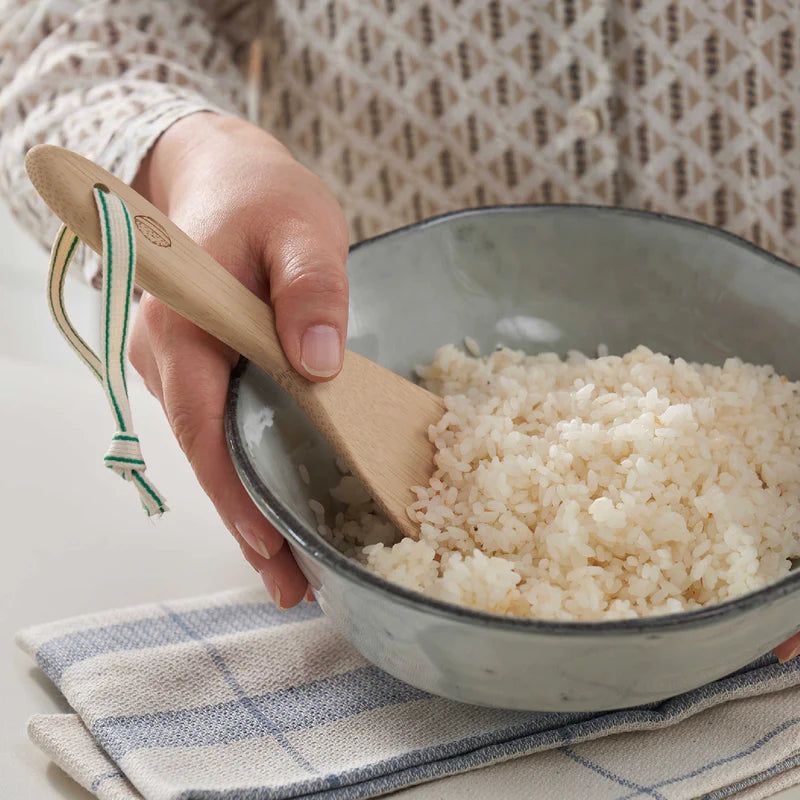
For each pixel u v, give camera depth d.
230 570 0.75
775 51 0.83
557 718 0.65
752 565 0.64
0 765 0.65
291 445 0.69
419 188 0.93
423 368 0.74
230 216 0.69
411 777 0.63
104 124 0.80
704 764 0.64
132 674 0.67
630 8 0.85
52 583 0.74
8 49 0.88
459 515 0.67
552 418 0.70
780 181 0.86
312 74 0.93
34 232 0.86
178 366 0.67
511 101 0.89
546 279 0.75
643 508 0.65
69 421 0.85
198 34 0.91
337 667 0.68
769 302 0.72
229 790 0.61
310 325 0.66
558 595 0.63
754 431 0.69
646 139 0.88
